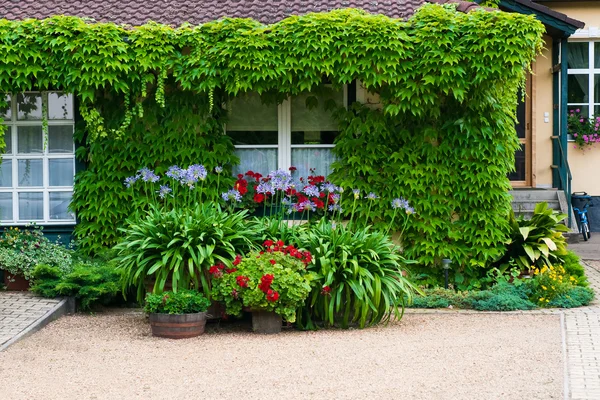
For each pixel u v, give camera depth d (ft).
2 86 36.42
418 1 39.65
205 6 40.22
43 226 38.91
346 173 37.93
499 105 37.06
